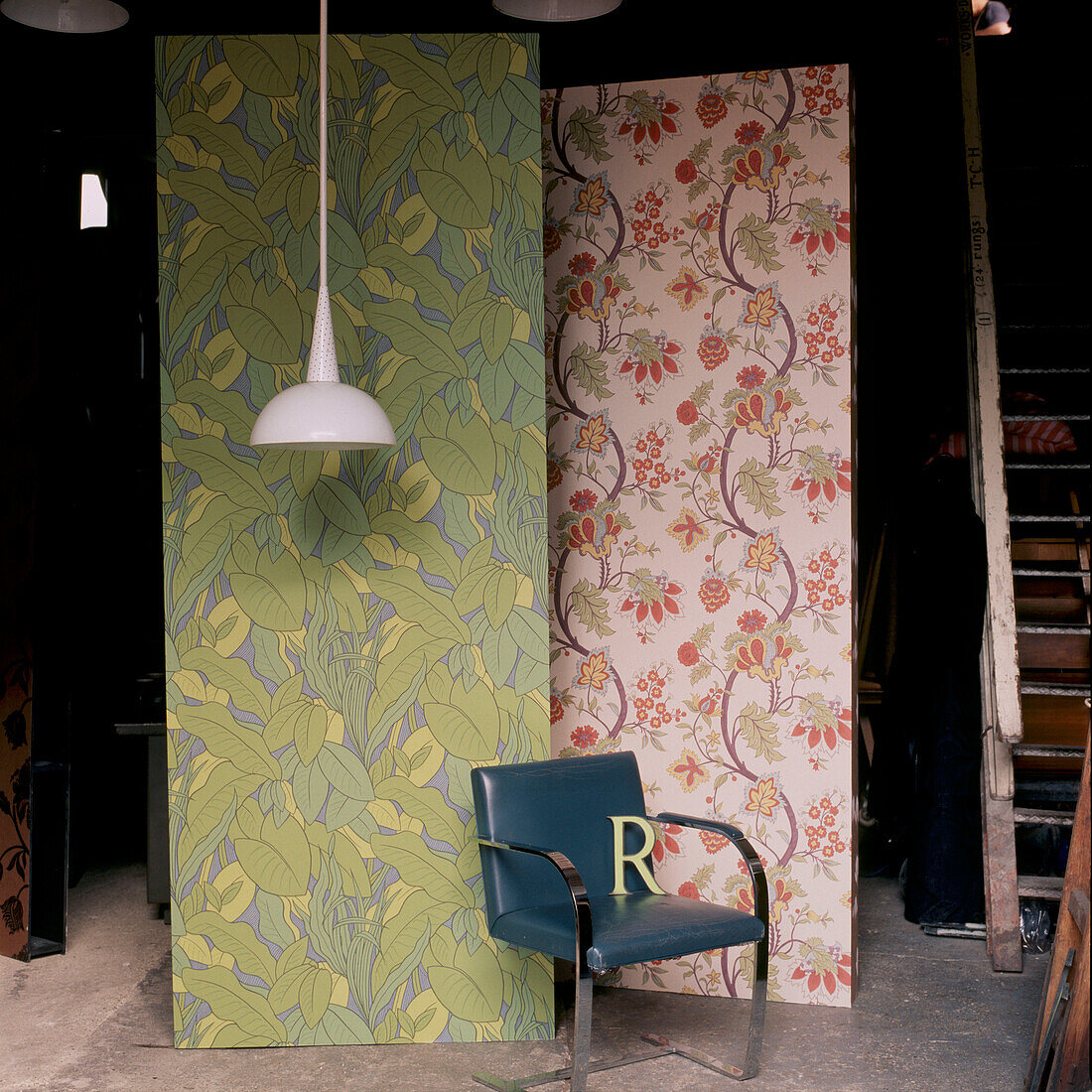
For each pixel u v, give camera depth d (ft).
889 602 17.72
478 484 11.30
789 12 20.83
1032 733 17.15
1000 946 13.20
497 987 11.28
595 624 12.97
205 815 11.11
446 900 11.23
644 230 12.78
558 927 9.84
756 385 12.47
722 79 12.54
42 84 18.88
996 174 19.71
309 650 11.16
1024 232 19.74
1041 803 16.47
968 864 14.44
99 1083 10.27
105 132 19.95
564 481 13.08
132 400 19.57
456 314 11.27
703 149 12.61
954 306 22.04
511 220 11.28
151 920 15.12
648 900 10.71
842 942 12.18
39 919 14.01
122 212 20.01
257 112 11.22
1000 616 13.48
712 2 20.47
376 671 11.19
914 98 22.44
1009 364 19.49
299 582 11.18
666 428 12.74
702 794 12.62
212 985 11.08
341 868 11.16
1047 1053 9.83
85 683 17.83
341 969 11.16
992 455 14.49
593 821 11.07
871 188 22.59
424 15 19.38
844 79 12.19
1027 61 22.12
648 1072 10.55
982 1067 10.62
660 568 12.76
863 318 22.40
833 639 12.25
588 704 12.99
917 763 14.93
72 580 16.65
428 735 11.23
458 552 11.27
